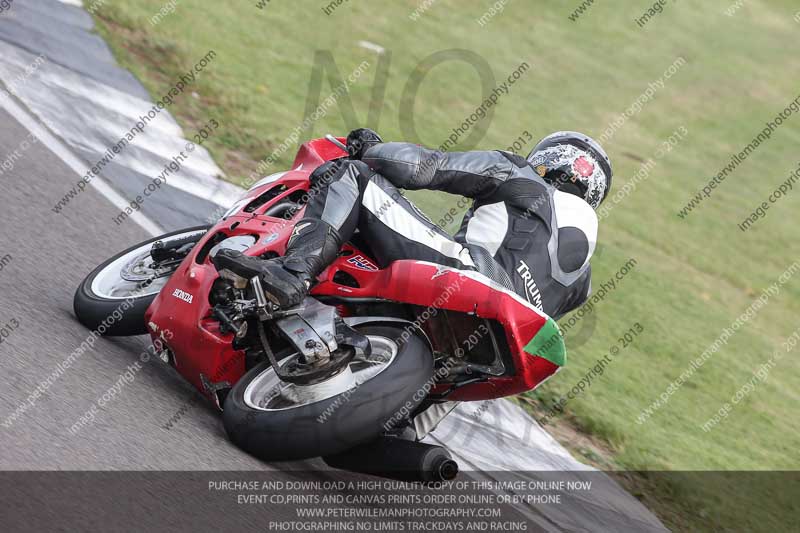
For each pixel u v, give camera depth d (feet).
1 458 37.04
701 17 282.77
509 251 50.62
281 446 44.78
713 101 228.02
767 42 277.85
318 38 172.24
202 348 49.83
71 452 39.83
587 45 236.84
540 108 186.19
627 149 184.75
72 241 70.23
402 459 46.03
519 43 221.05
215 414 51.60
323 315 46.98
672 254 143.02
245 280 47.39
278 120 122.42
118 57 116.47
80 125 93.30
